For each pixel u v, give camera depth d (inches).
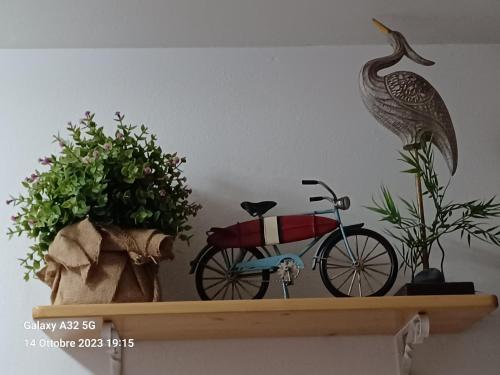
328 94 61.2
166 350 54.4
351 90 61.3
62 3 55.8
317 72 61.7
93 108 60.3
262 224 51.8
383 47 62.3
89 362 53.9
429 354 54.7
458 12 58.0
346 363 54.5
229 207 58.0
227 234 51.6
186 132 59.9
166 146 59.4
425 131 51.9
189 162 59.0
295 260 50.4
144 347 54.5
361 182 58.9
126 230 47.8
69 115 60.1
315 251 56.3
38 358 53.9
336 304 45.3
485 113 61.0
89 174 48.0
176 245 56.4
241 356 54.4
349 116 60.7
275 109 60.7
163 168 53.0
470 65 62.1
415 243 50.4
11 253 56.4
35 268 49.9
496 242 53.7
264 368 54.2
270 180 58.8
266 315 46.8
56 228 47.8
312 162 59.3
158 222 49.6
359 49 62.4
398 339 54.6
